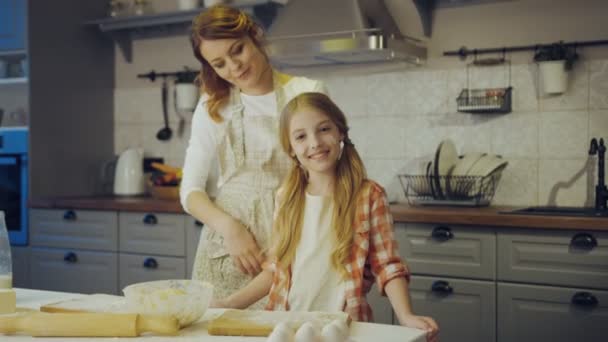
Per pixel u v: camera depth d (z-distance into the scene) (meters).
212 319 1.29
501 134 3.19
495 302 2.62
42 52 3.76
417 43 3.35
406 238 2.78
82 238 3.53
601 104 3.01
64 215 3.57
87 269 3.51
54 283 3.61
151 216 3.33
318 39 3.17
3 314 1.33
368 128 3.48
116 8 4.03
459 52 3.25
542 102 3.11
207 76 1.93
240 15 1.79
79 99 3.99
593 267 2.46
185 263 3.26
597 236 2.46
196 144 1.97
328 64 3.55
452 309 2.70
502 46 3.19
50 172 3.80
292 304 1.53
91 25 4.06
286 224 1.57
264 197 1.92
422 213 2.72
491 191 3.11
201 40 1.78
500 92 3.14
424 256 2.75
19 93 3.99
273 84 1.93
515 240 2.58
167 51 4.06
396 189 3.42
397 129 3.41
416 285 2.76
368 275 1.58
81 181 4.00
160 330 1.18
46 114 3.78
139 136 4.15
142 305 1.23
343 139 1.60
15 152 3.72
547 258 2.54
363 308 1.50
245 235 1.80
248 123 1.93
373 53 3.13
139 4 3.98
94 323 1.17
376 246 1.54
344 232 1.52
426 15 3.30
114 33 4.08
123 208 3.39
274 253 1.60
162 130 4.04
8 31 3.73
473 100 3.19
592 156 2.90
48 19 3.79
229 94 1.95
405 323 1.39
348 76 3.52
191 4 3.70
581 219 2.45
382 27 3.15
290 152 1.61
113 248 3.44
